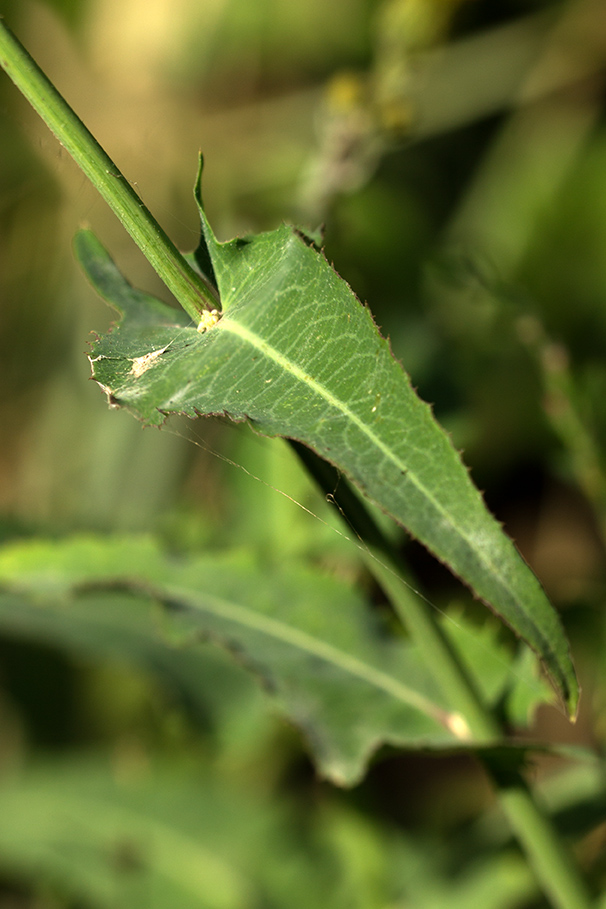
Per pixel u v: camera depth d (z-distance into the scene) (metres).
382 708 0.55
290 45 1.16
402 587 0.51
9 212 1.12
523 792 0.52
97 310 1.14
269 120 1.12
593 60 1.21
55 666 0.90
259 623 0.56
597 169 1.20
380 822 0.71
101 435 1.09
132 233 0.47
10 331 1.17
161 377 0.48
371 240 0.95
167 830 0.76
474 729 0.52
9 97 0.79
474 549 0.46
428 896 0.64
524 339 0.70
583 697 0.69
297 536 0.70
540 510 1.09
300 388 0.47
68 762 0.83
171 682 0.67
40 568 0.57
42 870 0.76
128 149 1.00
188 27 1.12
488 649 0.56
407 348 0.81
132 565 0.57
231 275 0.48
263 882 0.71
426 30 0.68
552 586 0.79
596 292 1.12
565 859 0.53
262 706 0.67
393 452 0.46
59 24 1.10
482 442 1.03
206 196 1.03
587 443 0.67
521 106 1.26
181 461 1.05
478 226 1.21
